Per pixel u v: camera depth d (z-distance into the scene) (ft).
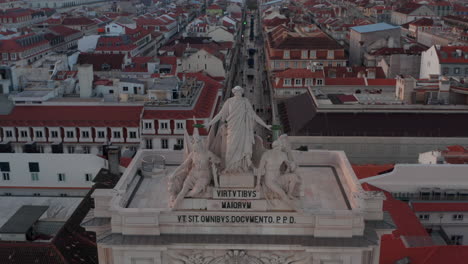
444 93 374.22
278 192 132.36
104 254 140.26
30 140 356.38
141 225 133.69
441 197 242.99
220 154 139.85
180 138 354.95
